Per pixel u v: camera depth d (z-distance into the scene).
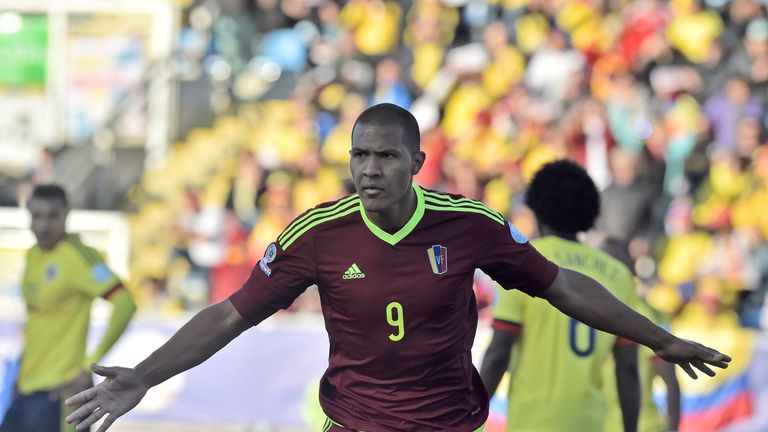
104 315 33.50
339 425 13.86
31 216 23.36
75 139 47.50
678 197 42.78
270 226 41.25
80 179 45.25
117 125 46.94
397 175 12.75
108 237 42.53
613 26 48.03
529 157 43.31
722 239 41.06
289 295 13.69
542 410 18.19
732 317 38.47
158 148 46.53
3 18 47.88
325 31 50.31
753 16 48.53
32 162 47.19
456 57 47.44
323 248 13.41
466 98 45.88
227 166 45.41
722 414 31.94
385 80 46.44
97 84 47.88
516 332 18.22
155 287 41.12
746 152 43.62
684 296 39.59
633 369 18.66
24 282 23.59
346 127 45.09
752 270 40.59
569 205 18.50
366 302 13.36
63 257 23.25
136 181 45.72
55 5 48.03
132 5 48.34
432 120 45.78
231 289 40.56
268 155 44.94
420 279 13.31
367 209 12.87
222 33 49.41
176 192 44.47
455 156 43.72
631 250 40.28
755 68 46.59
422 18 49.09
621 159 41.34
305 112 45.91
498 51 47.00
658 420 21.75
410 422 13.70
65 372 23.19
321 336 33.47
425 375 13.62
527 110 45.12
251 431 33.41
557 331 18.19
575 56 46.53
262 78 48.47
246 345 33.62
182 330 13.53
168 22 48.47
